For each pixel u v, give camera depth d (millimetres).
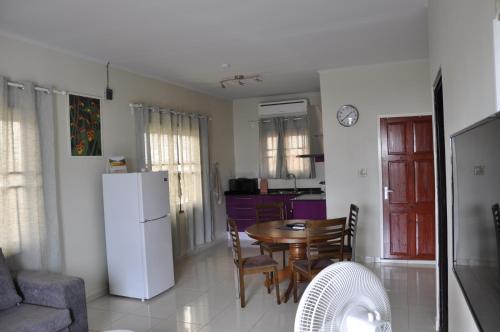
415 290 3996
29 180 3312
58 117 3717
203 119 6160
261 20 3271
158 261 4082
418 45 4156
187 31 3457
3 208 3119
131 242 3947
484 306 1150
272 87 6180
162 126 5164
